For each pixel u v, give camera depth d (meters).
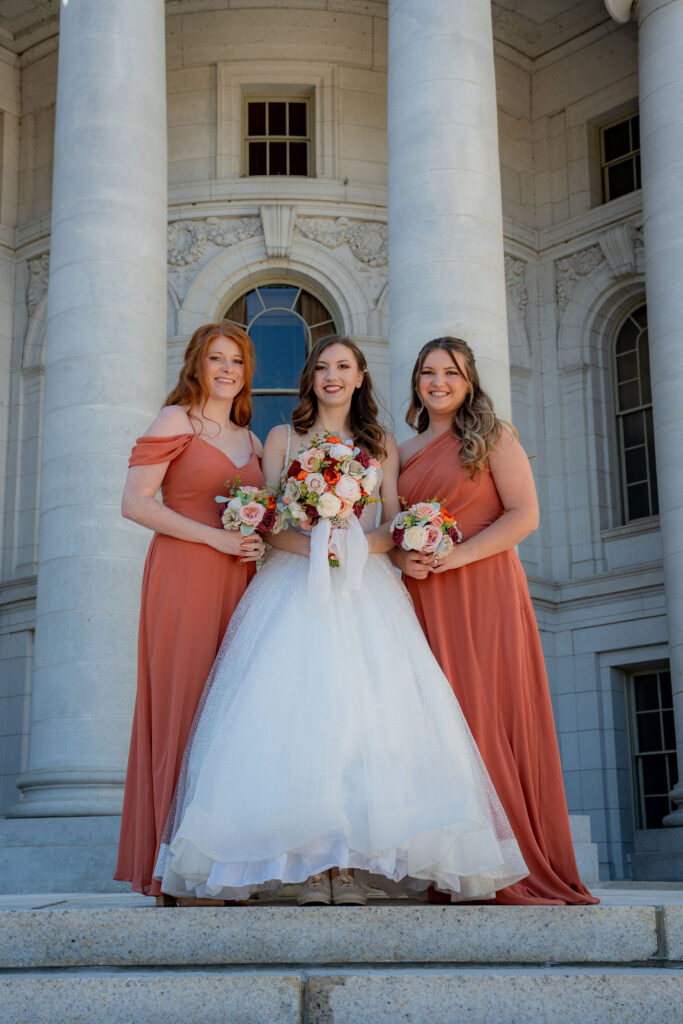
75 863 11.48
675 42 14.75
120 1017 3.56
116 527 12.31
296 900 5.23
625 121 20.06
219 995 3.58
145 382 12.70
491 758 4.93
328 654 4.52
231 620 4.89
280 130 19.75
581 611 18.58
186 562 4.96
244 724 4.40
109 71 13.30
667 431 14.37
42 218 19.80
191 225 18.92
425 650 4.80
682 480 14.17
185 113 19.34
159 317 13.04
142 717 4.92
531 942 4.10
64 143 13.27
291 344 18.89
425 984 3.64
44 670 12.27
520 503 5.26
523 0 19.42
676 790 14.45
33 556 18.61
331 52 19.58
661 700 18.20
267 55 19.47
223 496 5.08
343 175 19.25
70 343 12.66
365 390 5.37
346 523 4.84
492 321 12.04
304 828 4.18
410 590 5.27
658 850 16.66
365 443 5.27
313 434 5.29
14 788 17.88
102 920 4.02
